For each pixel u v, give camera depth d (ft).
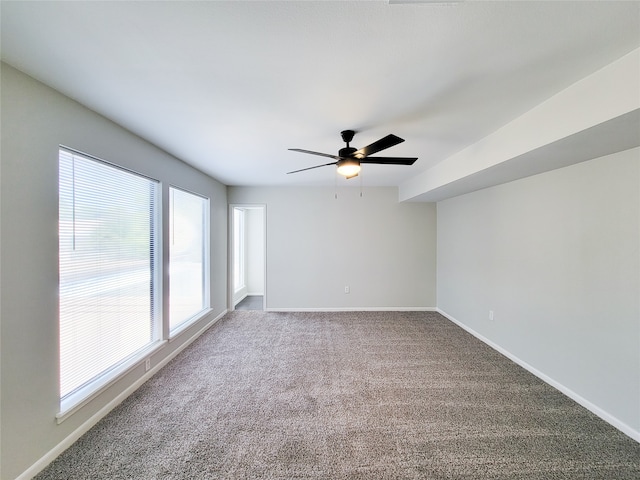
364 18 3.62
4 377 4.66
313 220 16.44
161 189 9.30
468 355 10.42
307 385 8.29
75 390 6.26
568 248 7.79
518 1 3.36
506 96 5.70
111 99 5.87
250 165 11.35
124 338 7.87
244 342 11.66
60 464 5.37
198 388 8.11
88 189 6.55
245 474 5.21
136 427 6.43
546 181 8.55
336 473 5.23
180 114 6.56
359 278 16.52
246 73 4.89
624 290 6.37
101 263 7.00
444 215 15.60
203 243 13.43
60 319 5.84
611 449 5.80
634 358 6.16
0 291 4.61
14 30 3.80
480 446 5.88
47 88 5.34
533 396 7.73
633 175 6.19
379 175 13.47
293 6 3.44
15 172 4.81
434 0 3.05
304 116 6.63
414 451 5.74
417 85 5.29
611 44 4.11
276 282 16.44
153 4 3.38
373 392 7.92
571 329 7.68
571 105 5.30
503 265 10.57
